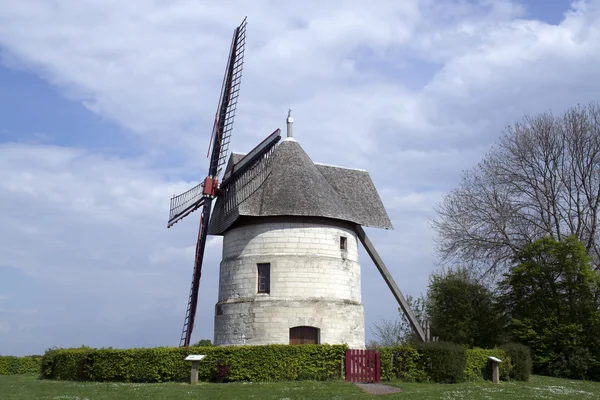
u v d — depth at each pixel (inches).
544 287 1686.8
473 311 1894.7
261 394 991.0
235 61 1558.8
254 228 1419.8
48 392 1044.5
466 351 1263.5
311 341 1360.7
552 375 1576.0
